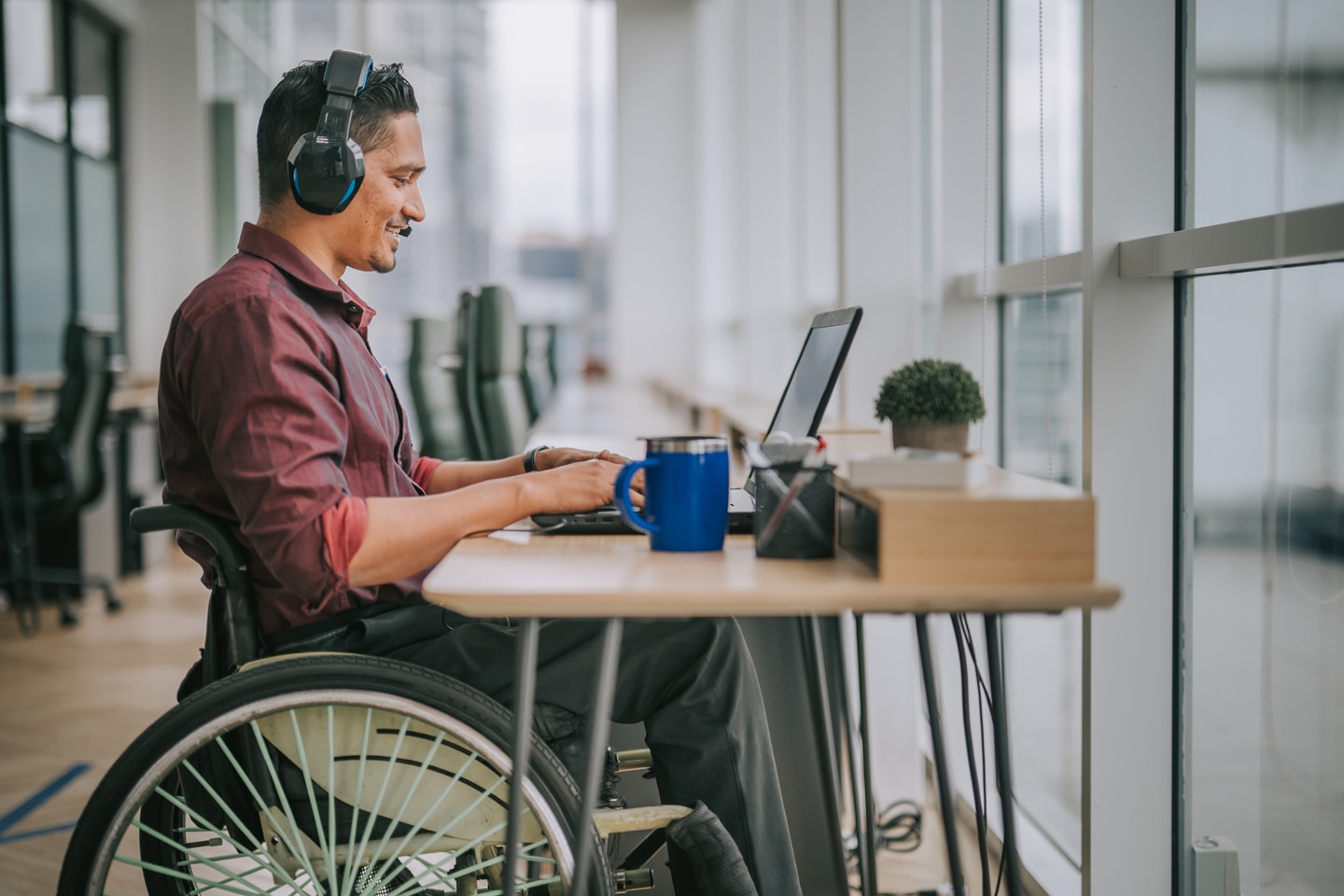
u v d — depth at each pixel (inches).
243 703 50.4
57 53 283.3
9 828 100.1
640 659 56.8
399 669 51.0
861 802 98.9
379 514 52.7
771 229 206.4
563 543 53.3
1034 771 99.3
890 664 107.3
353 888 52.3
